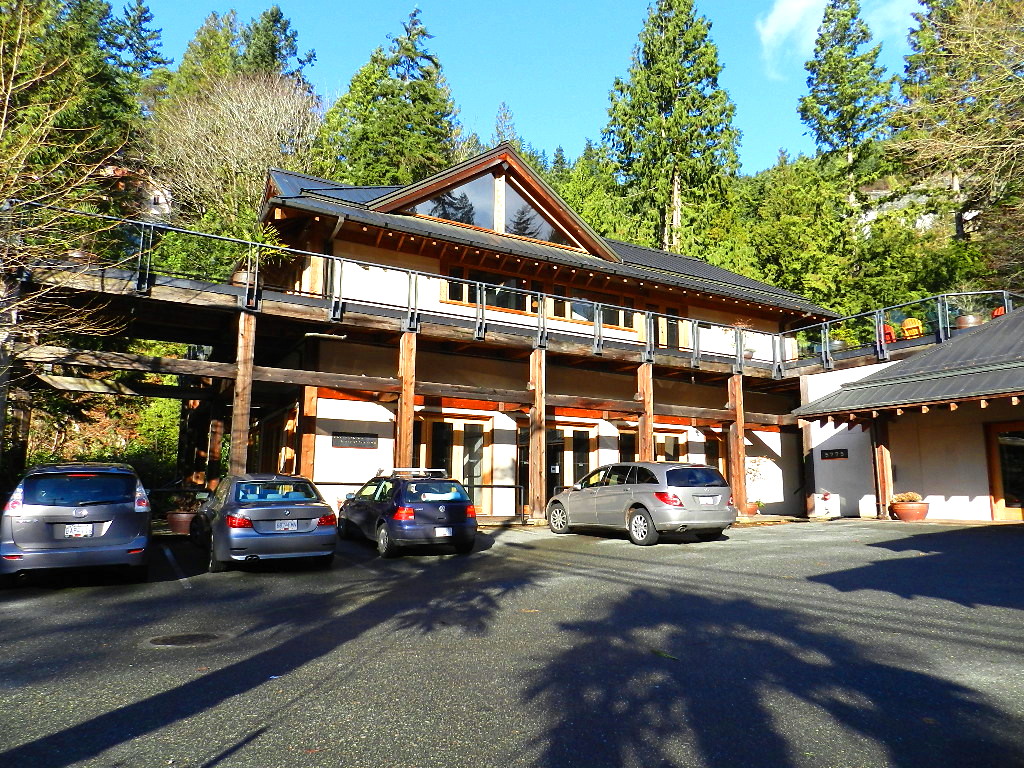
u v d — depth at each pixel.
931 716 4.08
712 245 37.66
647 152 40.62
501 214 20.27
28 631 6.29
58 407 19.66
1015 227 27.45
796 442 24.80
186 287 13.04
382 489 12.31
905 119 26.12
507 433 19.00
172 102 38.22
